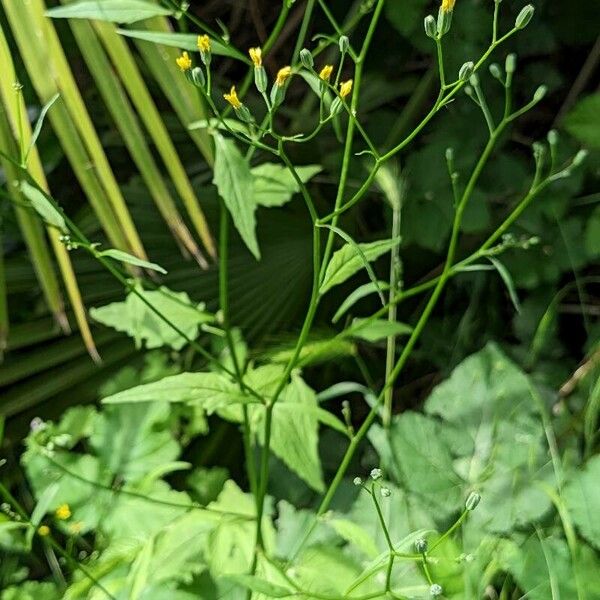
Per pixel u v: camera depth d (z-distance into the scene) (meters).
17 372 0.69
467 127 0.80
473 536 0.59
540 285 0.78
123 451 0.62
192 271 0.71
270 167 0.58
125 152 0.83
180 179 0.62
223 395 0.53
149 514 0.60
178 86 0.60
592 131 0.72
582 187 0.78
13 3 0.58
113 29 0.59
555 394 0.68
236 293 0.71
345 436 0.73
